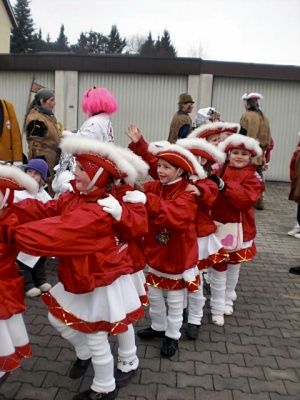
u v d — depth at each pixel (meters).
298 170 7.07
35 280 4.65
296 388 3.28
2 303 2.50
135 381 3.26
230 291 4.46
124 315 2.77
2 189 2.54
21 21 58.28
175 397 3.10
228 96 13.62
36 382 3.20
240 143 4.07
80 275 2.62
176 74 13.51
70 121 13.91
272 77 13.22
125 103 13.88
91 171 2.70
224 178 4.12
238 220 4.12
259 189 4.04
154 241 3.53
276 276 5.76
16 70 14.08
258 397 3.15
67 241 2.53
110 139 4.38
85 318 2.79
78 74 13.78
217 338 3.97
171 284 3.53
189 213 3.23
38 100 5.89
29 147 5.67
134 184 3.03
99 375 2.87
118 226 2.74
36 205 2.91
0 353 2.52
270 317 4.48
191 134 4.77
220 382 3.31
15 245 2.55
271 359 3.67
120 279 2.85
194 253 3.51
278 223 8.91
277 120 13.62
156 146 3.60
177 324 3.61
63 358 3.52
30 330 3.94
